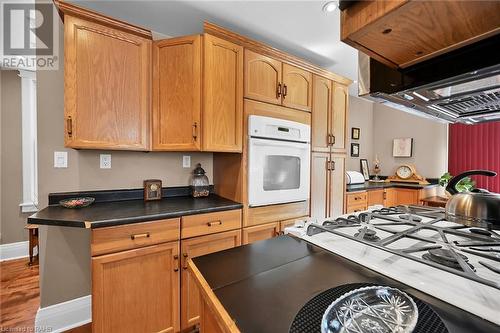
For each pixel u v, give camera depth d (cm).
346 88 258
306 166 215
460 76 66
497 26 53
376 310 44
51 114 159
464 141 304
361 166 375
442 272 61
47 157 158
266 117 188
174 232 144
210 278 59
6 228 266
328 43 214
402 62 72
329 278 59
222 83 172
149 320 136
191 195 209
